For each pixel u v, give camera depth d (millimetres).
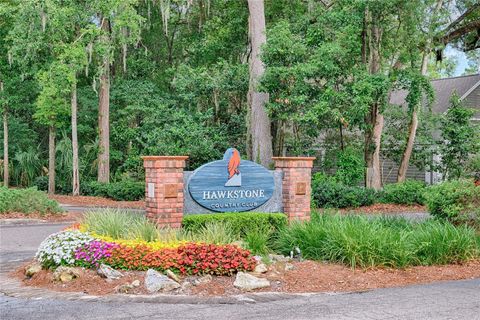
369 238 9281
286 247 10117
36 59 27922
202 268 8172
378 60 23047
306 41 21250
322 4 26812
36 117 28766
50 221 17578
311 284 8148
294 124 24266
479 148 24766
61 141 30781
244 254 8562
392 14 22188
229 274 8242
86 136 32500
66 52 25156
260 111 22625
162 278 7750
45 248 8953
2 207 17719
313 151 25453
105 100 29016
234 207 11430
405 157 26031
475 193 11602
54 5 24312
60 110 27391
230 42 29078
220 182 11266
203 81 25516
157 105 28016
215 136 24938
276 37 20562
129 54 32594
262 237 10047
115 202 25438
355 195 21562
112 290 7648
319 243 9641
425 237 9969
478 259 10031
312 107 20328
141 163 28312
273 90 20938
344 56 20422
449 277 8914
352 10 21391
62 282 8086
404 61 23188
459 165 25391
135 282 7762
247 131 23922
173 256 8227
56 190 31094
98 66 27609
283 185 12102
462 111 25594
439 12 23703
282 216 11352
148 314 6590
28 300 7281
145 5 32250
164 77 32812
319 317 6504
